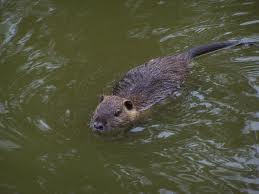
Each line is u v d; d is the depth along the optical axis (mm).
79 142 14211
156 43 19234
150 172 12969
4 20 20734
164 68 17047
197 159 13328
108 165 13305
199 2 21766
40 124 14945
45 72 17578
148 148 13930
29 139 14305
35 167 13289
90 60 18312
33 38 19625
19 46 19125
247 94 15984
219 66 17625
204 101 15875
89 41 19438
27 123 14992
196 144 13922
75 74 17500
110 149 13945
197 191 12188
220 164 13070
